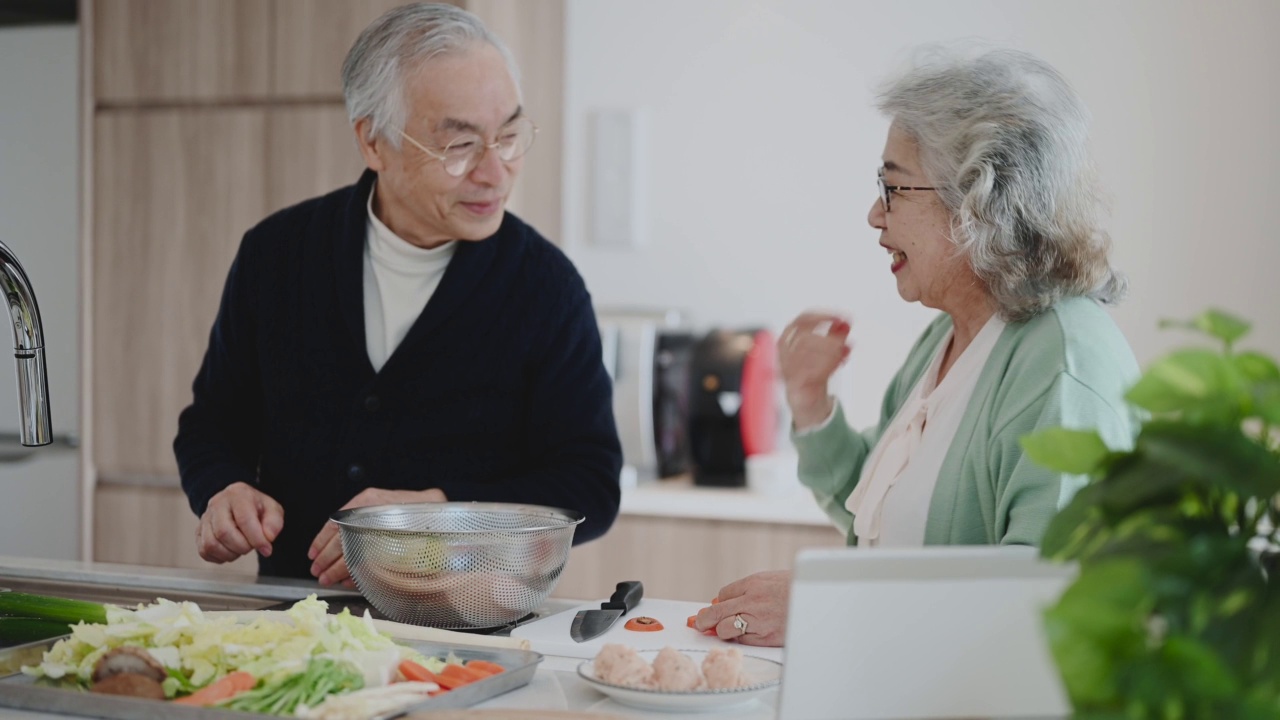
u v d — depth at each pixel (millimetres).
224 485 1754
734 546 2789
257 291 1878
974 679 861
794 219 3223
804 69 3197
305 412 1822
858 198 3170
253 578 1645
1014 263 1392
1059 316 1379
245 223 3236
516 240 1839
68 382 3363
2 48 3375
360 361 1803
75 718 1033
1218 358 704
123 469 3352
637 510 2871
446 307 1776
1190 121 2898
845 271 3188
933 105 1426
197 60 3254
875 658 883
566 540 1408
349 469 1797
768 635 1307
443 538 1310
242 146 3227
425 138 1684
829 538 2715
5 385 3322
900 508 1460
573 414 1818
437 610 1337
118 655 1071
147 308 3318
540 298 1821
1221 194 2883
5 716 1042
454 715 992
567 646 1288
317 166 3170
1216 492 719
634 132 3309
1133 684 598
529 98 3387
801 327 1779
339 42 3141
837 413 1785
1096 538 709
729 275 3279
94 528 3363
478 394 1802
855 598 886
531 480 1710
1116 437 1304
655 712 1098
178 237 3285
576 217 3393
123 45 3305
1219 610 640
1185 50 2896
